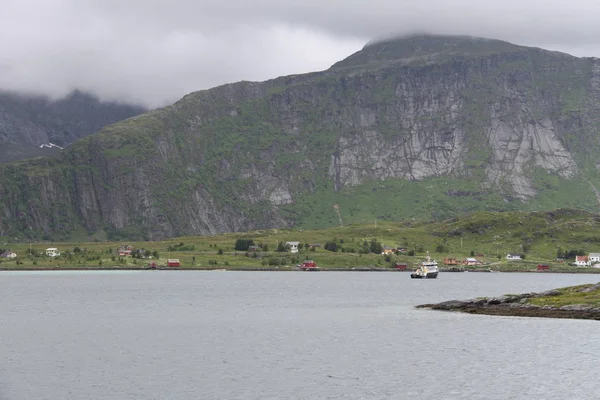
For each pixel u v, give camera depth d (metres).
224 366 146.88
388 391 126.56
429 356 155.75
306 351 163.62
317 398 122.50
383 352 161.00
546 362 147.88
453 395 123.75
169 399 122.25
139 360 153.50
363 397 123.12
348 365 147.25
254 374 139.50
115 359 154.62
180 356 158.25
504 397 122.06
